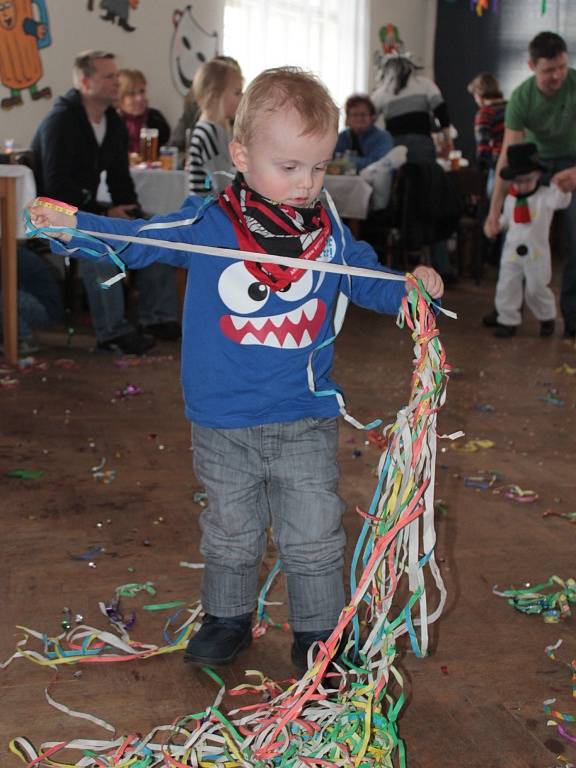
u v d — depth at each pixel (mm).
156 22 7098
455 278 7203
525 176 4883
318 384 1603
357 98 7098
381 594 1492
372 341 4996
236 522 1616
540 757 1463
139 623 1849
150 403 3580
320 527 1584
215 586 1683
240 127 1489
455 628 1868
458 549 2264
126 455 2930
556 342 5043
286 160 1442
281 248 1515
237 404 1550
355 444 3100
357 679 1584
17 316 4312
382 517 1445
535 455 3061
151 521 2381
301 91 1439
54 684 1623
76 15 6480
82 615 1871
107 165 4574
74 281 5543
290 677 1668
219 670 1684
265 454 1576
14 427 3193
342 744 1381
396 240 6922
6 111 6152
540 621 1914
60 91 6457
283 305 1522
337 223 1580
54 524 2340
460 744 1486
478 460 2980
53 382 3857
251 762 1375
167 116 7355
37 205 1401
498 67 9789
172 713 1551
